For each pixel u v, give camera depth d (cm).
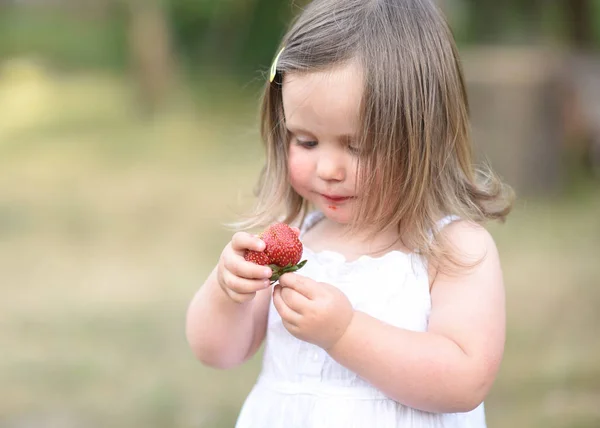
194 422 381
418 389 170
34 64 1981
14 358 473
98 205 901
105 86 1803
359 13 183
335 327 168
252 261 170
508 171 793
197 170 1066
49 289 616
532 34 1236
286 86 181
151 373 444
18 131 1399
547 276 583
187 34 1709
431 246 184
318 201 185
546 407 383
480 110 784
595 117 846
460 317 177
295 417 183
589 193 805
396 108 177
